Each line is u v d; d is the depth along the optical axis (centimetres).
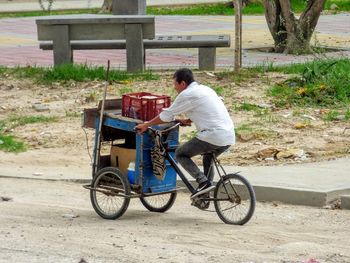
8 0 9838
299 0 8306
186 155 2286
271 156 2950
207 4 9219
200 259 1902
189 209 2469
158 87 4041
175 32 6475
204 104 2242
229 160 2927
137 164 2328
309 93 3747
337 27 6794
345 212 2394
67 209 2462
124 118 2344
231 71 4362
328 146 3062
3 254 1952
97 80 4278
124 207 2331
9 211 2423
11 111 3769
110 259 1908
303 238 2094
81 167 2995
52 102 3897
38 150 3203
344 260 1892
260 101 3734
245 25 7000
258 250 1981
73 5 9006
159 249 1991
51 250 1984
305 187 2508
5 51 5500
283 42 5344
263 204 2498
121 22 4494
